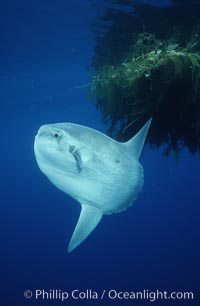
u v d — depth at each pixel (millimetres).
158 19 9320
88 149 3398
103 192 3652
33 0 12477
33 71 23484
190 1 8539
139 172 3893
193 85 5980
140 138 4086
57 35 16547
